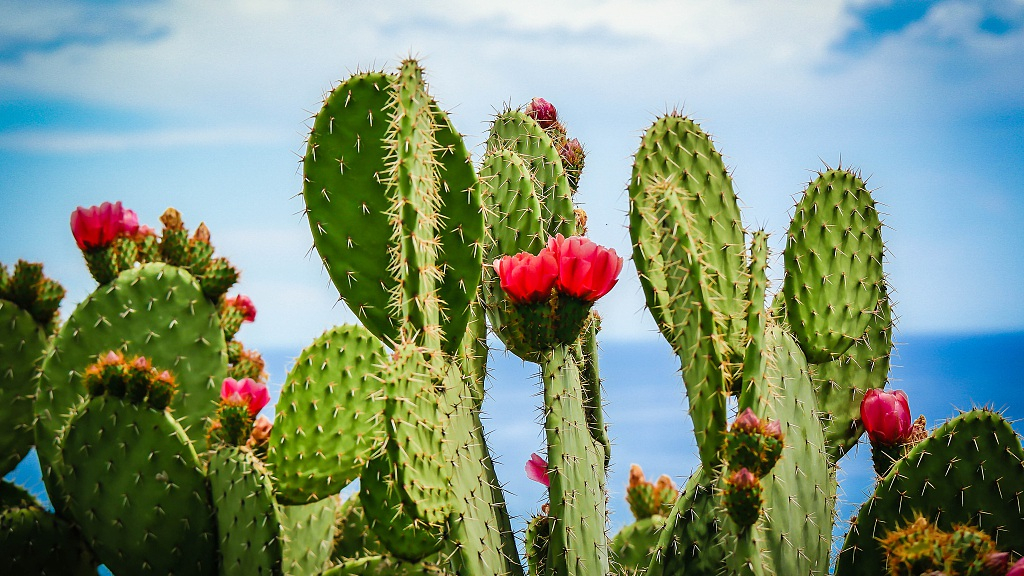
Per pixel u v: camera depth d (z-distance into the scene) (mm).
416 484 3691
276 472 4000
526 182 4086
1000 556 3635
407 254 3797
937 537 3654
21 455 4074
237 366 4410
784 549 3795
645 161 3896
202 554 3938
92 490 3910
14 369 4062
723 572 3750
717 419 3734
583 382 4113
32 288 4078
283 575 3883
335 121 3920
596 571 3930
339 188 3936
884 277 4047
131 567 3928
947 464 3855
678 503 3809
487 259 4082
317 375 4023
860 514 3875
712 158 3957
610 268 3865
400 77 3818
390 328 3963
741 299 3943
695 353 3742
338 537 4164
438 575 3740
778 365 3852
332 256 3951
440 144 3896
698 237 3910
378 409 4051
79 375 4023
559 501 3877
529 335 3883
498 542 3900
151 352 4078
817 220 3998
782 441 3703
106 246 4148
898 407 3936
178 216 4172
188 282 4109
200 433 4102
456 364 3912
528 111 4305
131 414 3900
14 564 3902
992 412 3867
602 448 4133
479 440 3920
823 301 3988
